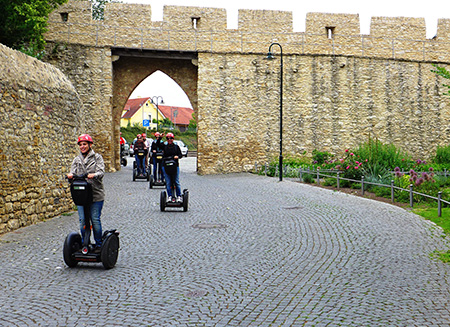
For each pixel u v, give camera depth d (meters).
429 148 30.80
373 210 12.85
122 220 11.49
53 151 12.45
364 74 29.98
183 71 30.41
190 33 28.56
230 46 28.92
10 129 10.23
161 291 5.96
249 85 29.14
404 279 6.50
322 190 18.22
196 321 4.93
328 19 29.69
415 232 9.85
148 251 8.26
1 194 9.77
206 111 28.67
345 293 5.88
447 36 30.84
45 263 7.37
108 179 22.84
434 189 15.63
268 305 5.44
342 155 29.73
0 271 6.87
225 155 28.88
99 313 5.16
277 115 29.39
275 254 8.02
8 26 22.16
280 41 29.28
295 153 29.44
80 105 15.34
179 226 10.68
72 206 13.70
